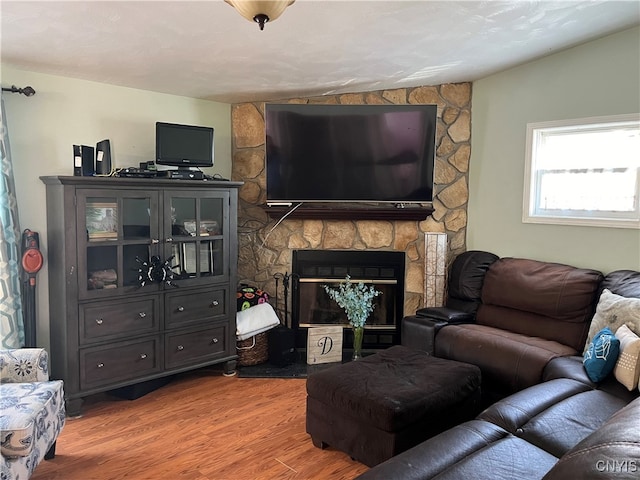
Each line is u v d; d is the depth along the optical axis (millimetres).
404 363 2748
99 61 2947
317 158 3844
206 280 3447
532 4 2557
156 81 3436
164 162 3381
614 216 3285
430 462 1699
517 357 2867
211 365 3756
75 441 2650
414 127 3811
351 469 2424
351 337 4191
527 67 3676
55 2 2168
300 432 2789
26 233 3016
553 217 3566
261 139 4152
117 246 3027
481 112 4023
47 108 3139
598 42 3266
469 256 3934
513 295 3422
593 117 3324
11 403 2115
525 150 3727
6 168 2859
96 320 2967
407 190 3912
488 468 1650
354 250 4152
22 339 3000
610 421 1188
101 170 3117
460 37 2967
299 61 3207
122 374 3100
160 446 2611
